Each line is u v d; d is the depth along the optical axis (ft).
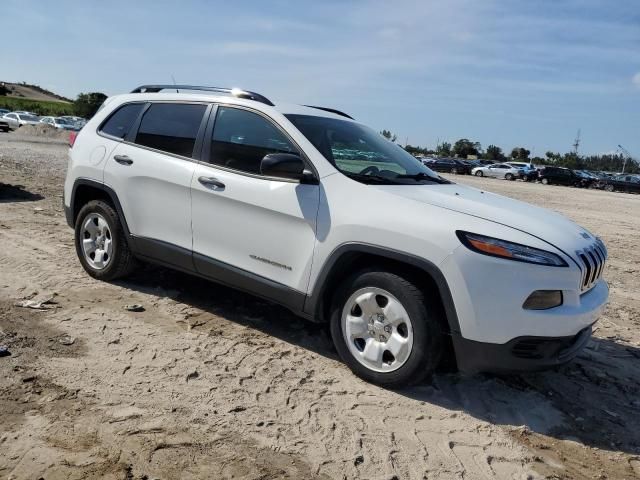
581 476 9.90
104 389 11.09
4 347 12.33
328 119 14.90
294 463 9.39
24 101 356.18
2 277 16.93
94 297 15.94
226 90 15.30
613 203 79.97
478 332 11.00
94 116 18.06
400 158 15.21
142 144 16.05
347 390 11.95
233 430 10.14
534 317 10.84
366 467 9.48
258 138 13.89
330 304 13.12
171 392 11.21
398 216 11.64
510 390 12.75
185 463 9.09
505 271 10.84
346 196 12.35
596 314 12.05
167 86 16.65
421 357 11.42
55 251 20.35
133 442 9.48
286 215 12.92
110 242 16.81
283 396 11.49
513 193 83.61
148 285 17.43
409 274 11.84
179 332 14.16
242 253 13.83
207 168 14.44
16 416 9.90
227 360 12.86
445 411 11.53
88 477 8.52
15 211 27.17
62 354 12.36
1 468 8.52
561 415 11.93
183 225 14.88
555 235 11.71
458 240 11.05
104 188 16.47
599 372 14.28
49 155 67.21
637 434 11.46
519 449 10.49
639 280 25.23
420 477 9.37
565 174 144.05
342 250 12.12
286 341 14.26
